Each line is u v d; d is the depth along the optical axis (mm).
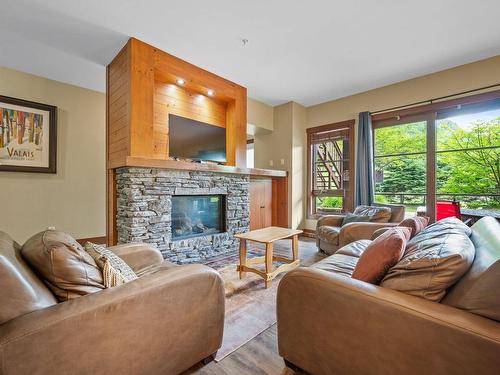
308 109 4996
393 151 4008
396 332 914
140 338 1037
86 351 893
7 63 3262
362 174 4070
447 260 965
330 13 2371
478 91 3215
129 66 2711
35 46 2871
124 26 2543
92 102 4098
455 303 898
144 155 2779
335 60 3252
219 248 3467
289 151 4758
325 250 3400
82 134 4000
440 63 3314
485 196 3273
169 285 1137
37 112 3582
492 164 3217
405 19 2455
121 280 1213
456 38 2762
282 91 4250
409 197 3832
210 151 3811
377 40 2807
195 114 3666
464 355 779
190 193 3154
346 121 4438
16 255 1027
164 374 1130
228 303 2051
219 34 2691
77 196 3953
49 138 3676
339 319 1062
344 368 1058
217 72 3570
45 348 806
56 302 979
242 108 4016
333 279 1114
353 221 3232
